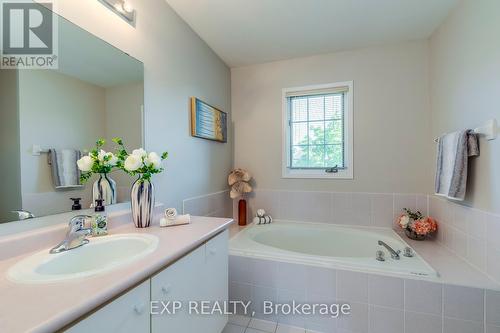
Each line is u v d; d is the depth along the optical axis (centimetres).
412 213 216
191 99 197
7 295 58
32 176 93
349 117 239
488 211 137
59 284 63
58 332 51
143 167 122
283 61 261
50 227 96
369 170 234
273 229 240
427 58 217
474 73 149
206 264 115
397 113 225
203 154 219
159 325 83
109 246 101
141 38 146
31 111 93
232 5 170
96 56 119
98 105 119
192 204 198
